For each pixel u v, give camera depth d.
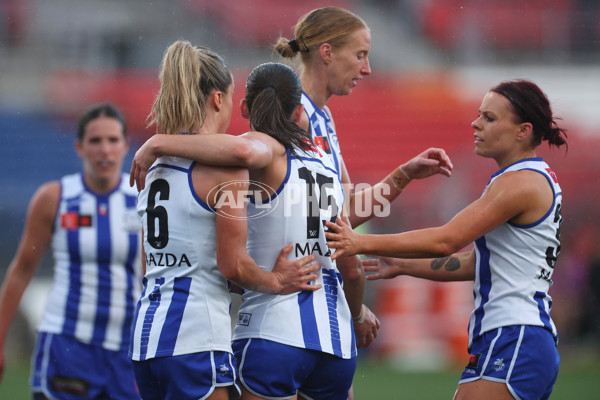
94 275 17.06
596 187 49.25
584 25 59.59
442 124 51.47
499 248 12.02
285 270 11.12
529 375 11.51
